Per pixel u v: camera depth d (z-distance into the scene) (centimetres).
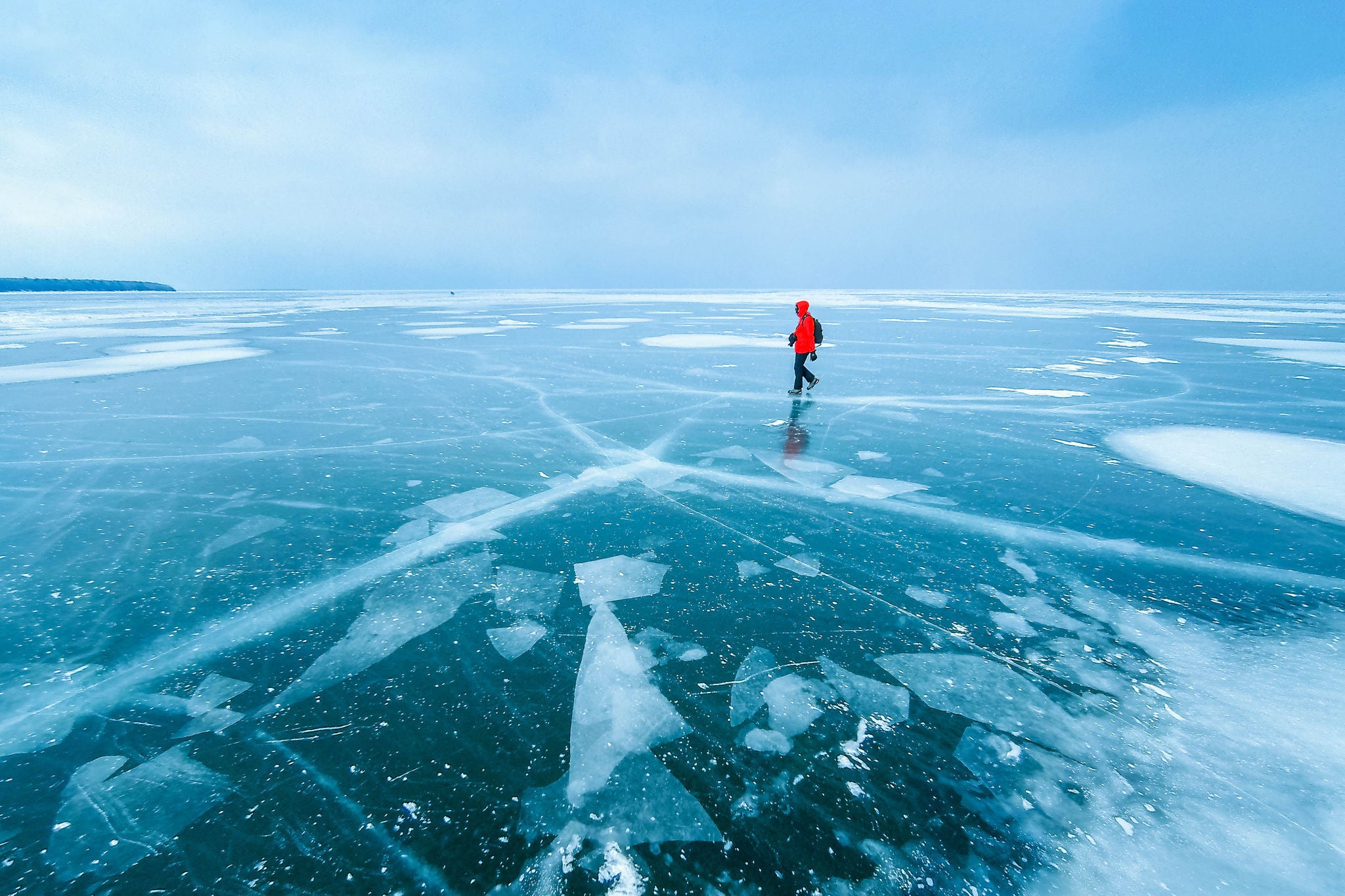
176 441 527
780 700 196
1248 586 273
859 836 146
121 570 288
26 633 235
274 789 161
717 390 802
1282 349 1295
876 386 836
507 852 142
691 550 312
